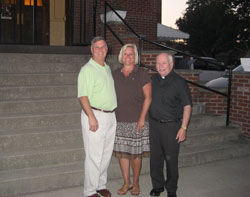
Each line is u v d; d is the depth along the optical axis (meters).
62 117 4.58
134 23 9.59
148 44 9.83
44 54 5.82
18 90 4.86
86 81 3.31
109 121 3.46
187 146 5.23
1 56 5.47
